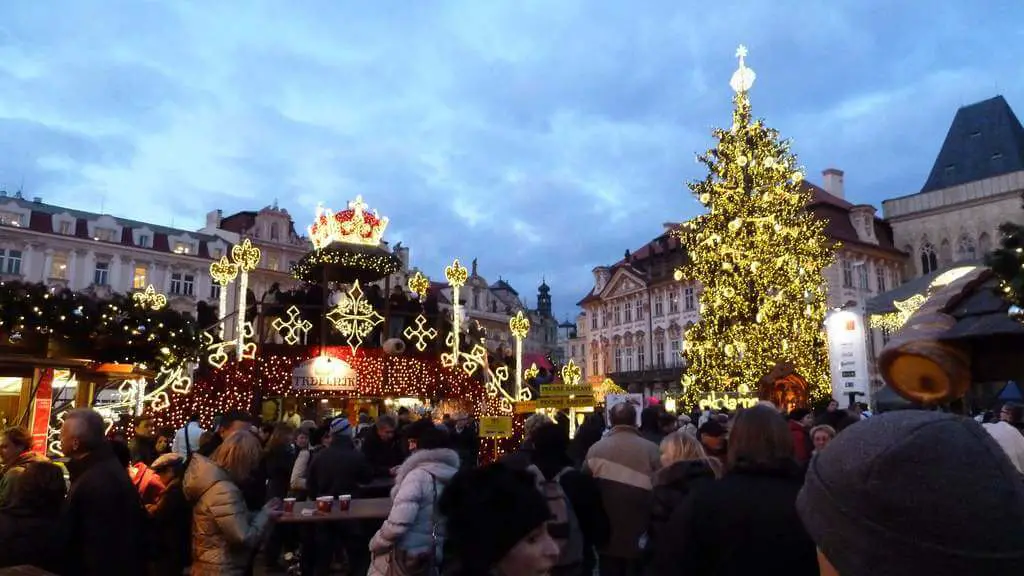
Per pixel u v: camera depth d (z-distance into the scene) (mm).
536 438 5840
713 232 18562
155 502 6418
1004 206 55438
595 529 5445
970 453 1275
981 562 1190
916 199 60375
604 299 67438
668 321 59656
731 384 18234
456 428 12219
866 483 1305
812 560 2891
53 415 11867
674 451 4797
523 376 21859
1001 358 5121
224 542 5195
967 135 61719
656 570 3270
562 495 5113
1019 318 4414
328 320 22344
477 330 23656
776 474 3107
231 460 5559
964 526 1203
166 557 5906
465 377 20984
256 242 67312
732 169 18438
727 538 2973
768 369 17750
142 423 9477
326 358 19484
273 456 10117
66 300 9344
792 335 17906
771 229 18109
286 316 23062
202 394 17953
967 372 4766
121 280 58719
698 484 3293
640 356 62688
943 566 1207
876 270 55469
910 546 1235
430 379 20500
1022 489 1289
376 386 19844
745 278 18188
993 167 58719
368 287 24141
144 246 60375
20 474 4602
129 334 9844
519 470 2203
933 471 1253
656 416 8031
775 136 18750
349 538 8266
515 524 2012
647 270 63562
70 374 11234
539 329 122062
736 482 3105
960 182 59719
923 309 5004
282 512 6301
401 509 4914
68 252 56500
